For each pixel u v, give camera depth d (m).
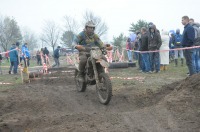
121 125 5.58
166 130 5.30
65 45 45.97
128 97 7.96
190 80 7.43
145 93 8.09
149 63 14.23
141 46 14.63
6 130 6.07
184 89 7.19
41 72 14.66
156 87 9.27
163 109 6.31
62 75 13.89
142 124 5.63
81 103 7.88
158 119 5.83
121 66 17.55
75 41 8.56
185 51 10.59
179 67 15.75
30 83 12.04
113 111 7.07
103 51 8.28
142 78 11.98
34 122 6.27
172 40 17.06
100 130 5.33
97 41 8.69
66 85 10.98
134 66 18.22
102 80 7.91
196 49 11.54
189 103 6.41
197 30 11.58
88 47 8.35
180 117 5.83
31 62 38.06
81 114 6.47
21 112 7.22
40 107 7.51
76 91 9.29
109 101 7.49
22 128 6.13
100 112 6.91
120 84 10.43
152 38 13.76
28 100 8.00
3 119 6.67
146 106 7.21
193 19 12.29
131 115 6.15
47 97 8.38
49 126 5.98
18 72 18.86
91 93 8.88
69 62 25.47
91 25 8.48
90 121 5.90
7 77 15.31
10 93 9.35
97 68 8.00
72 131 5.38
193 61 10.73
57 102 7.90
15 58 17.59
